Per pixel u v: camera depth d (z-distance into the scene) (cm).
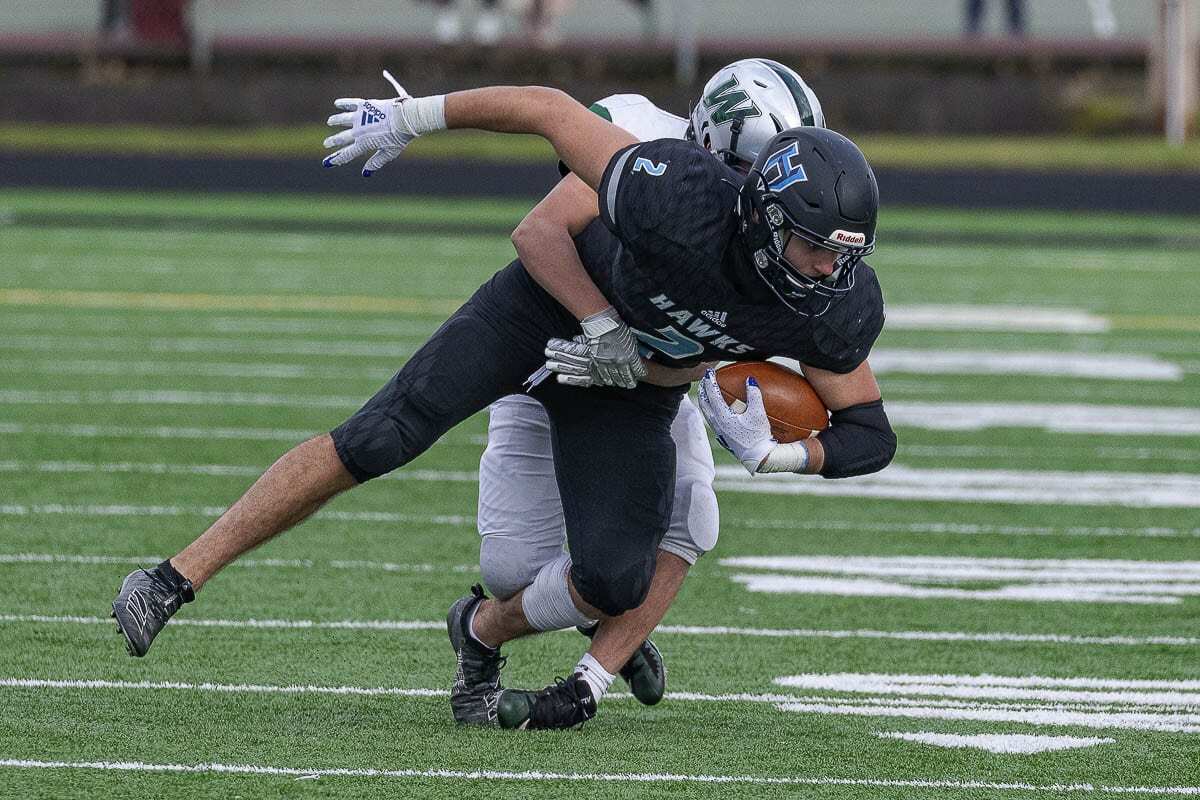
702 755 1384
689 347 1314
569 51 8619
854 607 1931
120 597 1346
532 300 1361
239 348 3791
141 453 2697
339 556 2105
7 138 7975
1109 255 5966
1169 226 6825
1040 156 7738
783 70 1388
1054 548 2248
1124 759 1404
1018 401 3362
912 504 2508
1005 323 4419
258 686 1558
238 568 2028
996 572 2112
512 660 1686
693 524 1440
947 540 2286
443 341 1370
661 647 1748
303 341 3906
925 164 7450
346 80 8581
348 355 3728
